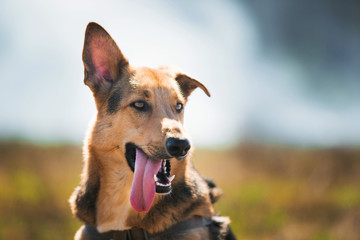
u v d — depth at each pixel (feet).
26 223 24.77
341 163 37.04
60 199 27.73
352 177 34.58
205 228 13.74
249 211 28.86
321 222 27.17
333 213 28.40
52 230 24.47
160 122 13.79
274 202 30.63
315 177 34.96
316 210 29.09
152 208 13.32
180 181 13.70
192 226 13.46
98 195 14.08
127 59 15.39
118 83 14.89
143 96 14.24
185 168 13.93
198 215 13.84
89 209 14.02
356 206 28.12
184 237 13.17
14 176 30.96
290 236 25.23
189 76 15.85
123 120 14.08
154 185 12.98
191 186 13.93
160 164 13.41
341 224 26.32
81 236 14.15
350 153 38.68
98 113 14.87
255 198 31.04
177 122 13.97
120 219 13.58
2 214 25.48
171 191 13.48
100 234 13.75
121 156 13.98
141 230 13.41
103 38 15.03
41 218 25.68
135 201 12.84
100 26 14.89
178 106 15.19
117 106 14.37
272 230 26.43
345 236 25.17
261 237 25.77
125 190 13.83
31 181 29.86
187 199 13.57
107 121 14.39
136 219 13.37
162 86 14.79
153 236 13.33
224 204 30.25
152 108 14.25
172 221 13.28
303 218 28.07
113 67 15.07
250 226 26.99
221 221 14.30
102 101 15.02
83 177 14.65
